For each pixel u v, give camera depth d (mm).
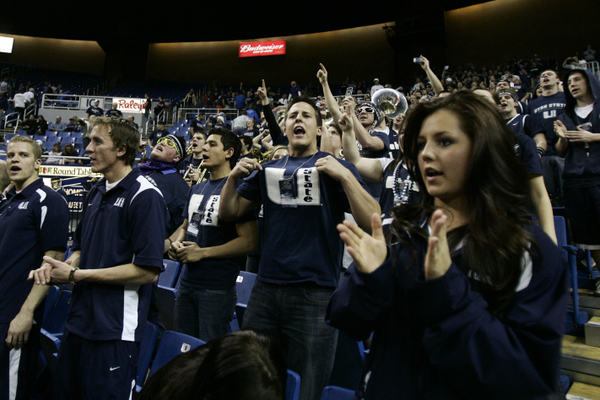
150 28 18750
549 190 3639
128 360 1678
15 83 17125
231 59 19375
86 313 1698
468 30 15641
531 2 14609
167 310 2635
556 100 3566
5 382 1899
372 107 3059
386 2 16125
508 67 12656
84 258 1821
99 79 19453
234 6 16844
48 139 11078
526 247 693
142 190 1807
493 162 759
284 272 1638
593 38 13539
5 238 2041
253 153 4051
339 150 2994
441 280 660
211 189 2383
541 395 633
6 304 1969
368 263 734
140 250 1724
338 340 1876
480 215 751
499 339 638
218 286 2049
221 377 624
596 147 2645
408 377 730
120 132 1884
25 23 18594
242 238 2102
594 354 2146
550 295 685
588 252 2957
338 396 1286
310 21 17609
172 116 14844
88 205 1989
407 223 820
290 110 1919
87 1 16875
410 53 16125
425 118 869
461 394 689
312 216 1690
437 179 811
